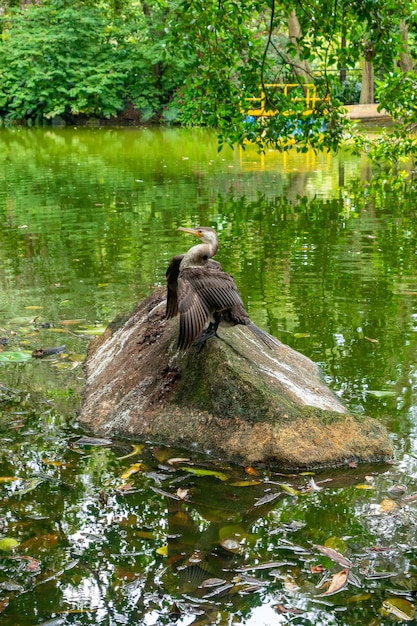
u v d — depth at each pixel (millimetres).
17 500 3980
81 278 8391
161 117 34188
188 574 3352
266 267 8594
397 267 8516
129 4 37312
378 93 8930
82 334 6551
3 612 3109
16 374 5727
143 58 34062
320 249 9445
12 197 14320
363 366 5723
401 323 6684
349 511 3857
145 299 5965
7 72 35031
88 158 21141
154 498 4008
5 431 4809
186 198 13797
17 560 3455
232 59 7816
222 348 4719
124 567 3402
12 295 7773
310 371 5441
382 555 3473
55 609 3121
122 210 12641
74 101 33750
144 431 4707
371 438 4457
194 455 4473
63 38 33562
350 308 7102
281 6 7750
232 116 8094
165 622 3039
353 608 3115
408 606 3115
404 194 13797
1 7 40812
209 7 7504
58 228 11219
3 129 32406
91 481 4191
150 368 5055
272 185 15328
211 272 4266
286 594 3213
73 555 3494
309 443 4367
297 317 6852
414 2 7137
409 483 4133
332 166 18391
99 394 5180
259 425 4441
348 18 7121
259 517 3814
